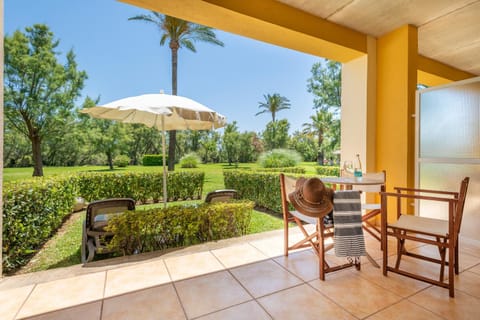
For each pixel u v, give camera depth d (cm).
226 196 341
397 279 198
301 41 308
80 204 505
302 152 1989
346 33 323
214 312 157
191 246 271
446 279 195
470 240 271
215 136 1928
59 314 156
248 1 253
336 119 1619
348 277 202
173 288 186
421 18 302
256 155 2008
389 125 336
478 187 259
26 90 880
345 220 197
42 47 901
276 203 472
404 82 318
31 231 280
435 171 296
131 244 255
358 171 272
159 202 622
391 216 333
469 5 273
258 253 253
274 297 173
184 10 244
